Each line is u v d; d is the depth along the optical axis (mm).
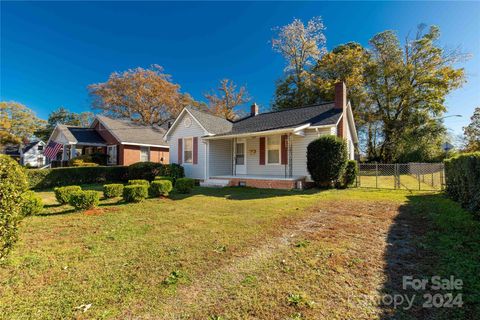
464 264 3113
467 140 23875
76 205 6715
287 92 29047
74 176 14164
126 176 16812
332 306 2361
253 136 12805
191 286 2777
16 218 3381
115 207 7223
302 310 2305
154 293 2643
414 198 8172
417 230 4590
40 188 12750
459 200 6707
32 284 2846
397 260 3330
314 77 26531
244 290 2668
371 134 28266
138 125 24281
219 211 6578
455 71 22266
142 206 7355
